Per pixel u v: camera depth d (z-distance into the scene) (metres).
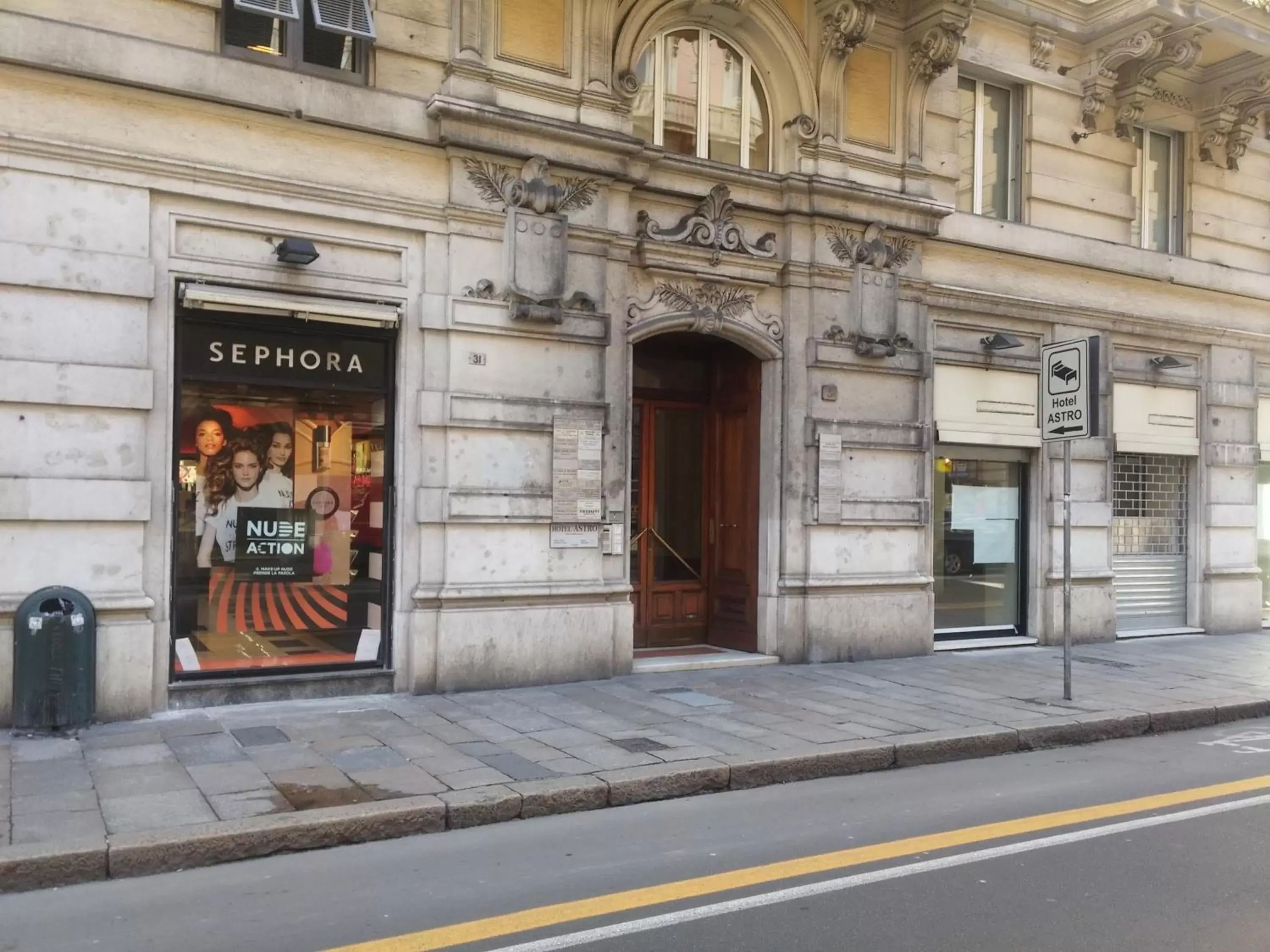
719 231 10.60
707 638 12.00
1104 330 13.54
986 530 12.84
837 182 11.09
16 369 7.42
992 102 13.13
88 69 7.62
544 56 9.62
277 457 8.64
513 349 9.37
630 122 10.04
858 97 11.57
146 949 4.16
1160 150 14.70
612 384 9.91
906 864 5.18
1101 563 13.43
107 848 5.02
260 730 7.52
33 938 4.29
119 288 7.76
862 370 11.47
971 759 7.74
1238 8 12.89
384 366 9.02
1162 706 9.17
